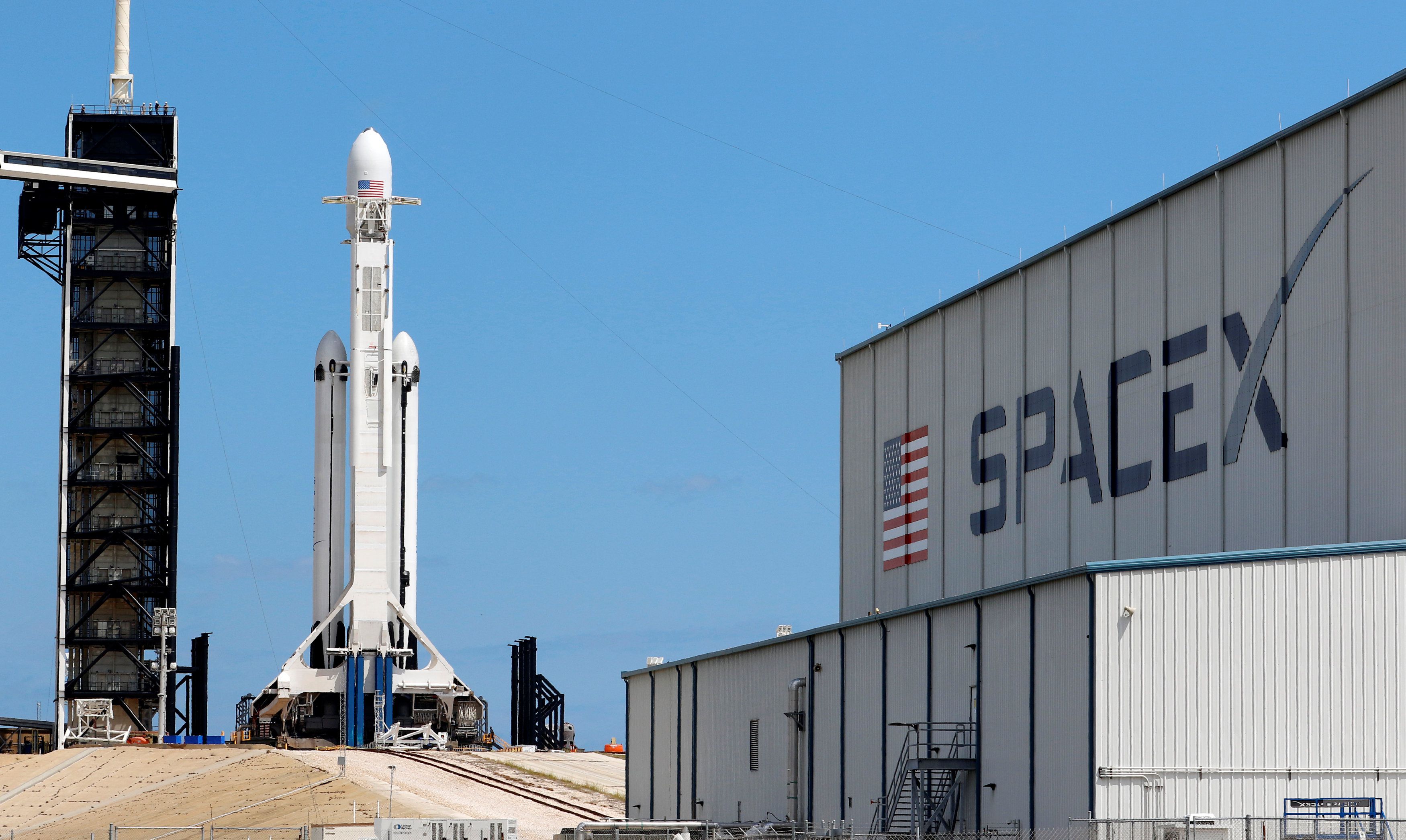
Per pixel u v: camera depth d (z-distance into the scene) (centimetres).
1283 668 7144
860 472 12962
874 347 12875
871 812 9469
